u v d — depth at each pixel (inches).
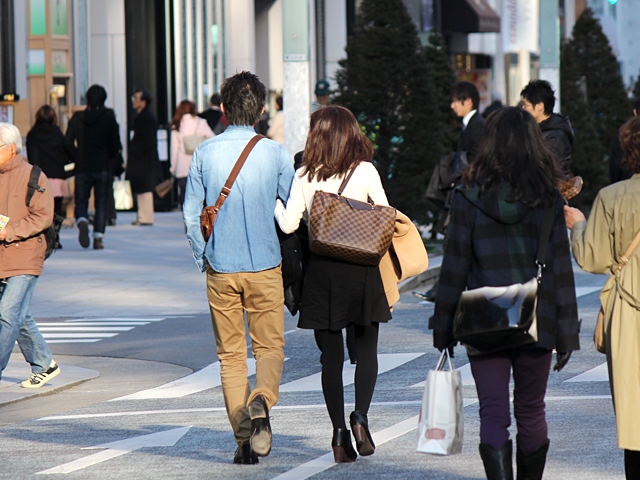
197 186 721.6
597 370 1032.2
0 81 2362.2
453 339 591.5
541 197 579.2
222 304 722.2
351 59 2122.3
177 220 2736.2
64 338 1327.5
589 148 2992.1
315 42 3400.6
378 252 683.4
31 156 2121.1
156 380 1079.6
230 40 3272.6
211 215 710.5
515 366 591.5
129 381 1079.0
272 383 704.4
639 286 572.7
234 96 722.8
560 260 585.9
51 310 1534.2
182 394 1001.5
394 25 2103.8
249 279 710.5
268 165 714.2
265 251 713.0
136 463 739.4
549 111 1080.8
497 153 581.6
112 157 2100.1
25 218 954.1
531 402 592.4
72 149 2085.4
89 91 2090.3
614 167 1012.5
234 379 725.9
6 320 956.6
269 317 719.1
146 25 2957.7
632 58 6333.7
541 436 592.4
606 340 583.8
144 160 2546.8
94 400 989.8
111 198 2566.4
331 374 713.0
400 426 828.0
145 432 839.7
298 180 710.5
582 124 3021.7
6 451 787.4
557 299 584.1
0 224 939.3
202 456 754.2
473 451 751.1
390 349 1182.9
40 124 2117.4
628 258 575.8
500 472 575.2
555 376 1009.5
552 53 2603.3
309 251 738.2
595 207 584.1
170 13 3031.5
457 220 587.2
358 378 716.0
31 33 2559.1
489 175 580.7
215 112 2513.5
